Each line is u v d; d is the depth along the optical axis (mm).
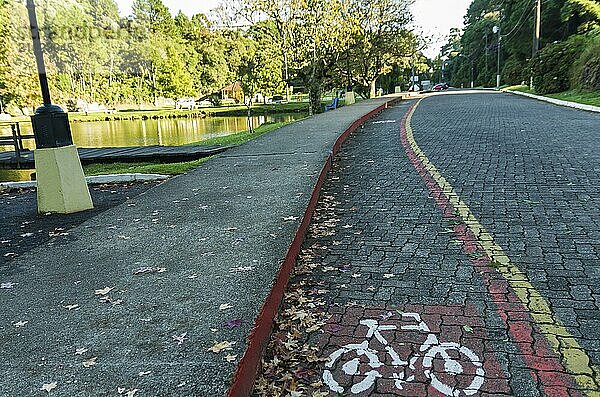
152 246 4453
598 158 7859
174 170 9586
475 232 4793
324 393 2512
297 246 4406
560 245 4355
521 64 43281
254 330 2840
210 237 4586
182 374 2436
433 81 109812
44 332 2967
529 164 7734
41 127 6500
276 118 37062
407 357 2799
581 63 23547
